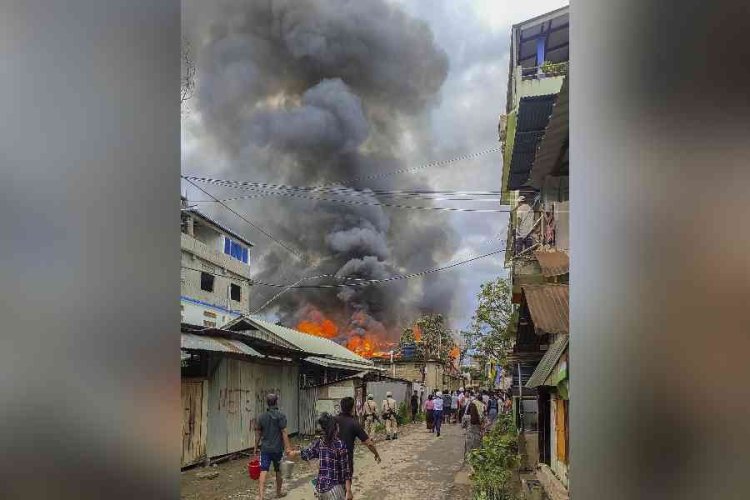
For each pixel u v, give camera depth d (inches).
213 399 414.3
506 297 707.4
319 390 634.8
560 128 238.8
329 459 197.3
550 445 326.0
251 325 629.9
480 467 298.8
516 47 478.3
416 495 321.7
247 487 334.0
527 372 573.0
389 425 610.2
